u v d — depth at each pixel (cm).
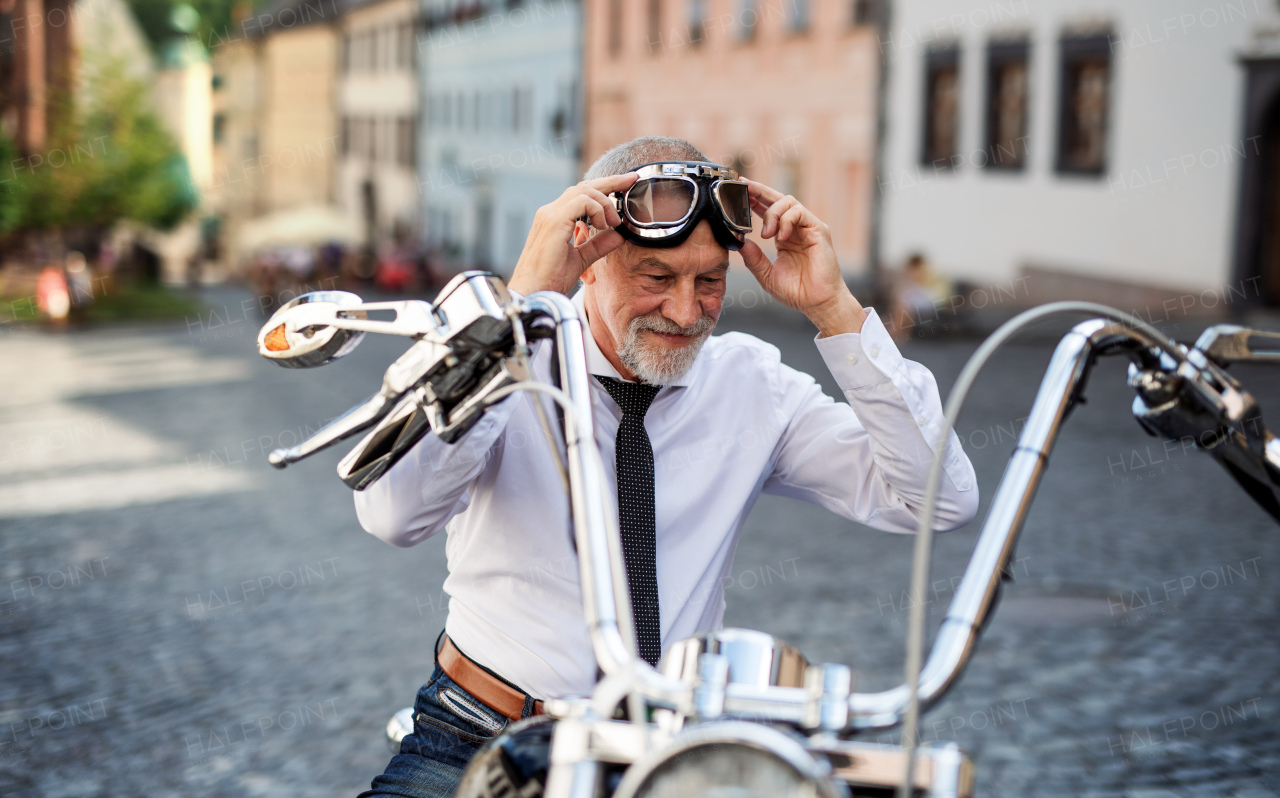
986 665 508
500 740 131
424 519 178
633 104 3525
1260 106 1797
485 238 4734
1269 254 1852
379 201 6131
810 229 186
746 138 2997
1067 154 2127
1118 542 709
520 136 4347
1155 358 158
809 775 101
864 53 2583
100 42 3722
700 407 200
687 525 198
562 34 3950
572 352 144
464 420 144
